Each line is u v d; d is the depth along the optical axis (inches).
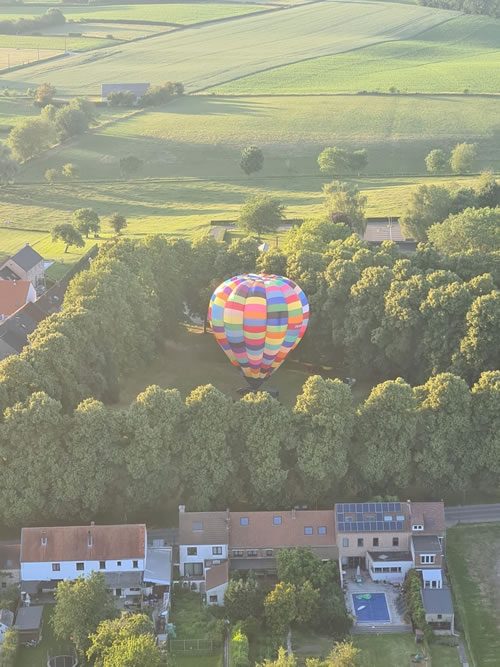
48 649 5098.4
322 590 5383.9
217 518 5728.3
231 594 5280.5
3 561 5546.3
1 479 5851.4
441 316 7322.8
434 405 6195.9
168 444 6033.5
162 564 5620.1
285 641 5147.6
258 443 6008.9
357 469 6146.7
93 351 7214.6
